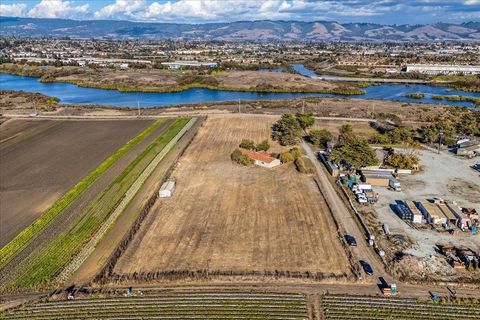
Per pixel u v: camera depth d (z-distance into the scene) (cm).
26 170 8631
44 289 4831
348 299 4547
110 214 6562
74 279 4984
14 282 4956
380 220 6316
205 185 7669
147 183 7794
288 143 10131
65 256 5462
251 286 4788
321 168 8550
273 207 6756
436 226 6131
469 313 4344
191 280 4888
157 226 6162
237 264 5178
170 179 7950
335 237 5822
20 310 4481
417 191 7388
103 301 4575
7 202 7119
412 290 4706
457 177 8069
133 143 10394
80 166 8856
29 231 6069
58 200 7119
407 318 4278
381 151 9638
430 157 9250
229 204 6875
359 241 5709
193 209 6706
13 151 9950
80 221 6378
